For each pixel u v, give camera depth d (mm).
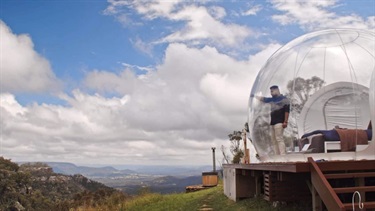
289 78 8820
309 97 8445
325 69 8461
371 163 6766
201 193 16859
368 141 7902
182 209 12086
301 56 8898
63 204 18031
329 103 8266
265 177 8805
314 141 8125
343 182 7367
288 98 8727
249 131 10281
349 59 8422
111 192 18422
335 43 8805
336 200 5711
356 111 8070
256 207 9539
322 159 7988
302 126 8414
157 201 15102
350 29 9383
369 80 8109
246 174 10711
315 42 9008
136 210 13648
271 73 9320
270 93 9086
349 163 6723
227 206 10969
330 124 8188
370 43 8758
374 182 7090
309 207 8031
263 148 9422
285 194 8164
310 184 7102
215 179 21828
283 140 8695
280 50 9742
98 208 15516
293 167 6590
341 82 8242
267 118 9078
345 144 7977
